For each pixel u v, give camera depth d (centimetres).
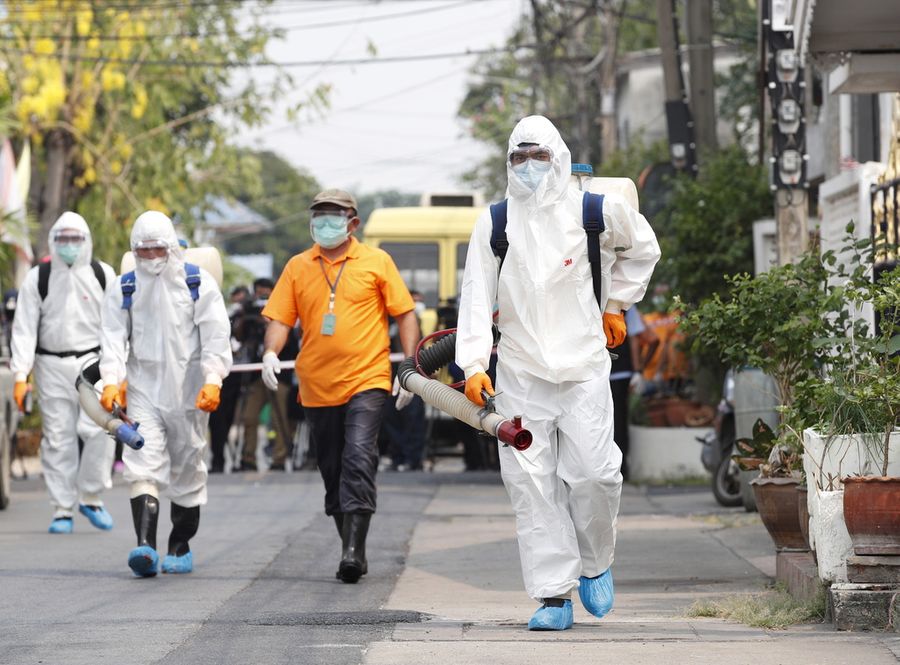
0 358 3900
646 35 11631
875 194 2766
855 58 2734
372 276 2441
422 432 5188
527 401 1875
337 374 2425
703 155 5438
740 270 4812
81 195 7481
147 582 2409
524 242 1862
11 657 1708
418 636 1831
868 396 1902
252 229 16225
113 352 2466
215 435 4956
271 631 1888
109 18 7012
